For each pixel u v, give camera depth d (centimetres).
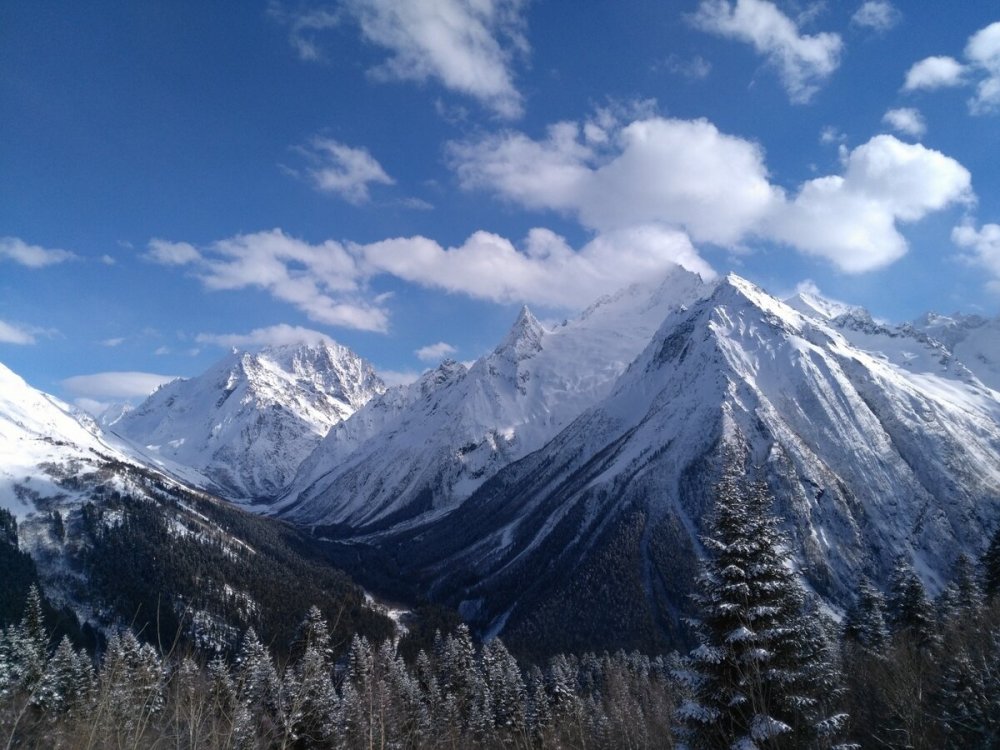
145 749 1552
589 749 5297
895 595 6631
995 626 3881
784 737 2680
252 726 2091
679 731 2950
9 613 12056
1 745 1805
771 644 2867
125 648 1992
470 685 6694
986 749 2933
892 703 3344
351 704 3456
